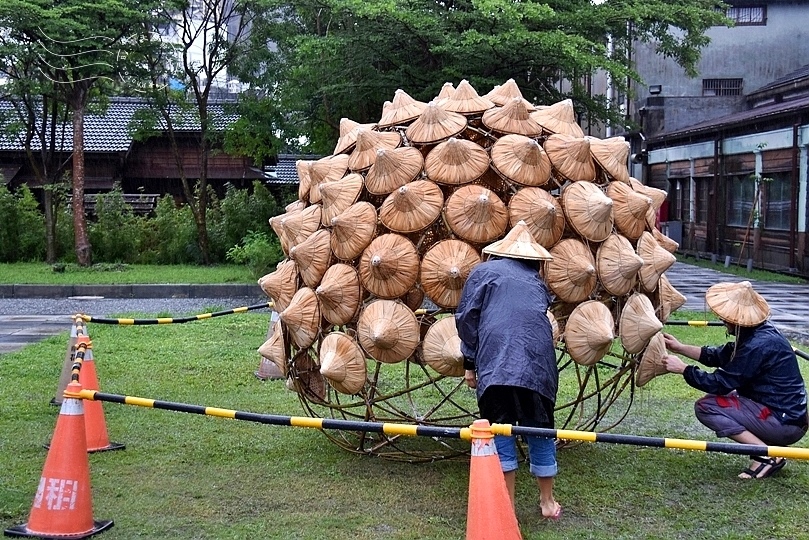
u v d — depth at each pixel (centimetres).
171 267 2234
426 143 547
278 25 2095
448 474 566
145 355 1016
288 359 572
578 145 540
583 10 1605
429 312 559
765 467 564
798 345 1133
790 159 2322
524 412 447
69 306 1633
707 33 3228
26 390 823
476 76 1590
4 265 2255
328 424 430
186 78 2267
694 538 461
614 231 548
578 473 575
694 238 3023
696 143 2975
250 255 1888
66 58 1955
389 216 525
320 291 525
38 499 464
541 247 482
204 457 607
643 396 821
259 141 2208
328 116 1961
